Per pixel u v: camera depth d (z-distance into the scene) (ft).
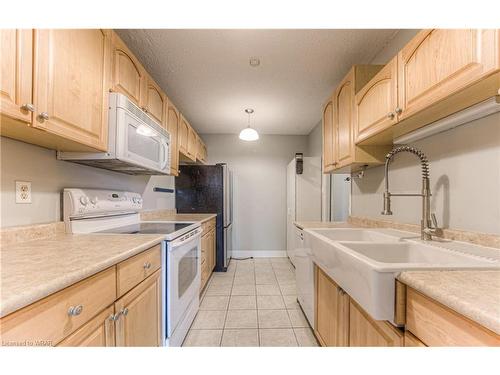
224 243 11.43
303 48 6.25
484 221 3.45
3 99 2.62
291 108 10.49
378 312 2.55
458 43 2.83
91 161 4.82
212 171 11.45
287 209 14.10
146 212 8.18
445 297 1.87
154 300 4.40
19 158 3.76
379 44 6.07
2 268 2.49
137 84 5.51
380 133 4.81
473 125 3.62
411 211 5.16
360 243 4.09
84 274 2.47
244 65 7.07
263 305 7.80
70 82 3.52
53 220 4.43
